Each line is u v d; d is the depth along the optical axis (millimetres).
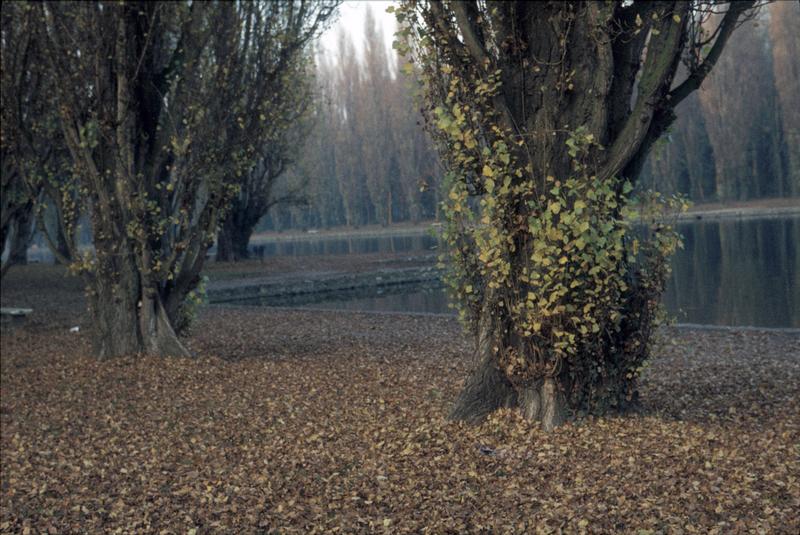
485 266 7156
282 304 26422
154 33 12547
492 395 7477
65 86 12500
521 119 7039
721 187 53594
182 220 12812
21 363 13805
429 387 9781
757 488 5328
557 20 6688
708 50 6980
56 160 15281
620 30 6758
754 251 29703
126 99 12430
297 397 9867
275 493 6430
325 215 95250
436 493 5957
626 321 7141
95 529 6160
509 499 5660
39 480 7582
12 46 13703
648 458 6105
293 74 13609
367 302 25500
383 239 70875
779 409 7738
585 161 6805
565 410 7090
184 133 12672
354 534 5410
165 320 13133
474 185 7262
